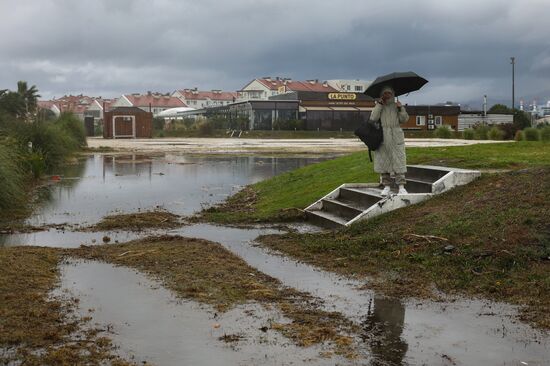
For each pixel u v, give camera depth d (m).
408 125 71.06
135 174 22.47
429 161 13.70
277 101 72.94
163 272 7.65
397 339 5.33
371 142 10.49
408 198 10.45
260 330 5.56
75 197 15.84
